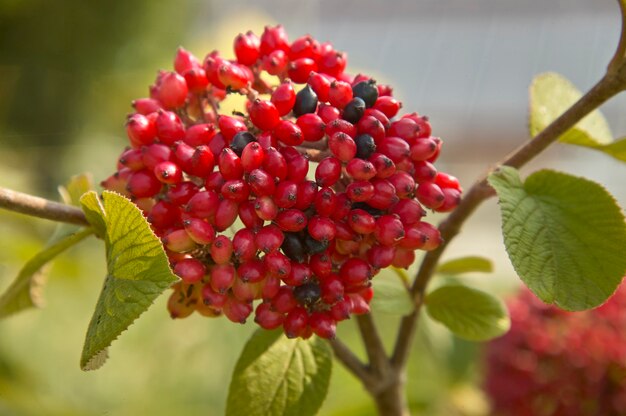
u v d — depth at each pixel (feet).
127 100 3.65
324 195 0.90
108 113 3.71
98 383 2.25
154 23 3.85
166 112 0.95
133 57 3.81
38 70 3.68
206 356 2.34
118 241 0.88
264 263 0.92
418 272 1.10
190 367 2.31
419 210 0.93
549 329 1.43
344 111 0.93
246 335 2.43
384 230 0.91
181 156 0.93
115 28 3.77
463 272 1.21
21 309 1.19
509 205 0.96
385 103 0.96
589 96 0.99
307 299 0.92
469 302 1.10
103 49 3.76
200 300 0.97
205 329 2.37
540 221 0.96
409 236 0.93
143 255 0.86
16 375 1.79
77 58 3.71
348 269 0.93
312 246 0.91
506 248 0.94
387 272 1.38
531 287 0.93
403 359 1.14
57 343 2.28
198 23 4.61
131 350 2.29
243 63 1.02
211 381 2.32
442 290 1.11
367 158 0.92
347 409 1.49
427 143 0.93
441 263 1.20
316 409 1.05
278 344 1.06
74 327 2.34
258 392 1.05
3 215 1.48
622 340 1.40
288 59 1.01
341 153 0.90
